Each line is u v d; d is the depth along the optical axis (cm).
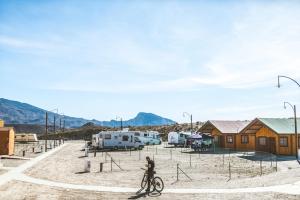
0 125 4931
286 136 4297
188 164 3531
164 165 3453
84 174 2791
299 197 1739
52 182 2367
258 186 2059
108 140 5781
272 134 4500
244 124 5928
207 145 5403
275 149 4428
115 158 4284
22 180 2458
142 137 7200
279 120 4656
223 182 2316
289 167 3147
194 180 2456
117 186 2203
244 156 4306
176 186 2181
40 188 2139
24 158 4150
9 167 3216
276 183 2120
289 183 2097
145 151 5484
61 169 3128
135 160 4012
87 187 2162
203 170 3039
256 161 3731
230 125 5888
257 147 4825
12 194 1953
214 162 3694
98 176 2673
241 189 1991
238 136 5516
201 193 1919
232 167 3244
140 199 1805
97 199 1812
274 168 3106
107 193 1970
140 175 2730
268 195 1811
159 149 5912
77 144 8025
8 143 4500
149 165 1997
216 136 5900
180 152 5200
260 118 4594
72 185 2239
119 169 3141
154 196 1872
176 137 6700
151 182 2005
